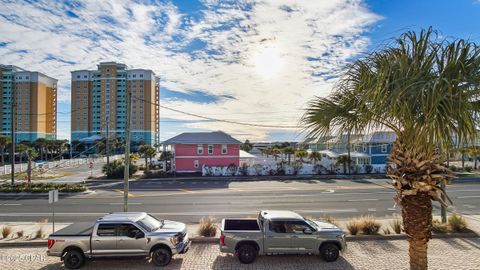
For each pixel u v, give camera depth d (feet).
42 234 37.63
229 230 29.09
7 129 232.32
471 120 11.03
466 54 11.78
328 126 15.29
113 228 27.91
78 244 27.40
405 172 14.02
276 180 105.09
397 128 14.05
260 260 29.04
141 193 77.87
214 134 133.59
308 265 27.73
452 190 78.28
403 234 36.37
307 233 28.53
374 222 38.78
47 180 108.88
